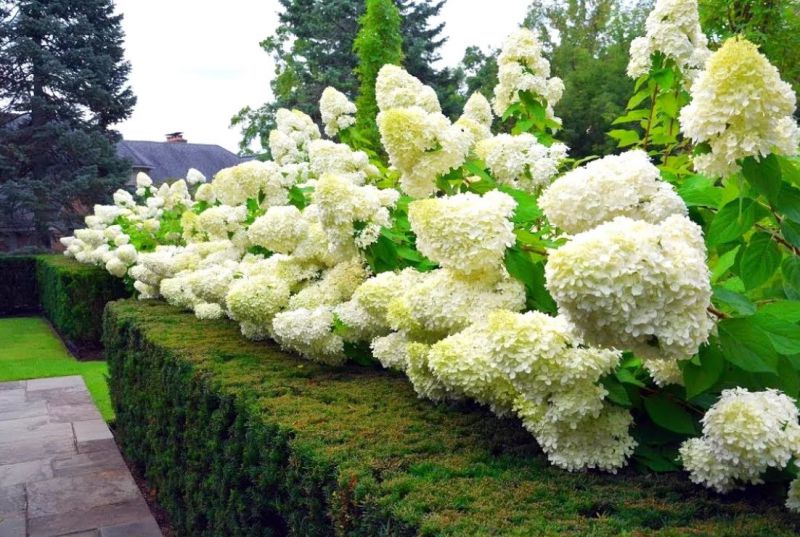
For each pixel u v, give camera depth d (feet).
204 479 9.34
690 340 3.92
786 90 4.31
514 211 5.98
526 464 5.42
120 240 27.76
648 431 5.38
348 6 60.80
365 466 5.36
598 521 4.37
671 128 9.95
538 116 11.07
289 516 6.34
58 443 18.38
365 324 7.84
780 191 4.73
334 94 13.12
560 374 4.73
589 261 3.82
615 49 51.44
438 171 7.04
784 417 4.22
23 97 59.57
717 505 4.62
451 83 61.72
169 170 117.08
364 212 7.42
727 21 18.79
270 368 9.01
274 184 11.02
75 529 13.16
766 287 5.94
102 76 60.80
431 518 4.39
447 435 6.08
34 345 33.86
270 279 9.52
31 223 60.90
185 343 11.03
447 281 5.94
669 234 4.07
